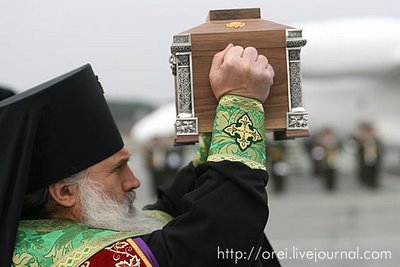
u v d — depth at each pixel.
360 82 23.17
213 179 1.56
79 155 1.64
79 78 1.64
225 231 1.51
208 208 1.52
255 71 1.60
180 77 1.65
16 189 1.55
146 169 17.67
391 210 13.48
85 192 1.66
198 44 1.65
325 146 18.69
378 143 18.64
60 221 1.67
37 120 1.59
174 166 16.94
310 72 22.98
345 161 23.47
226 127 1.60
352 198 16.12
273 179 18.08
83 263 1.56
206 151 1.90
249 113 1.61
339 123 23.61
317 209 14.41
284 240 9.86
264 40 1.65
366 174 18.33
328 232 10.59
